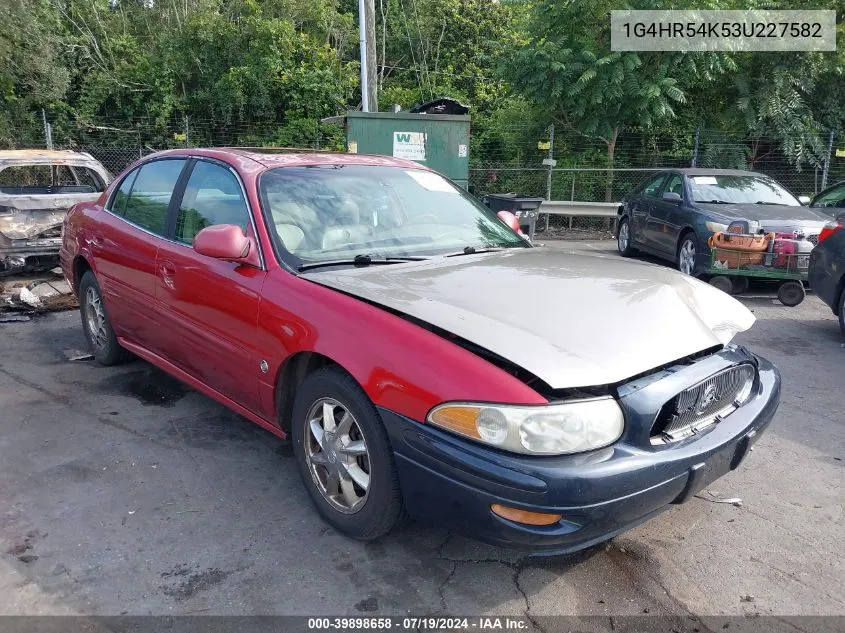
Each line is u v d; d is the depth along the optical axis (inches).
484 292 110.7
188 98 723.4
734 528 122.1
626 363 95.0
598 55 539.8
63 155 344.8
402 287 112.2
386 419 98.0
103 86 703.7
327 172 147.6
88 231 187.5
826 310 299.7
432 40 859.4
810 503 131.6
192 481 134.3
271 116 716.0
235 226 125.6
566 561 111.2
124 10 841.5
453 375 92.4
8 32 642.2
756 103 564.7
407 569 107.7
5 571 104.5
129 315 169.9
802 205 352.8
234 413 168.4
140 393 181.0
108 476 135.3
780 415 175.6
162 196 162.2
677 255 353.4
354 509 110.9
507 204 362.3
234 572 105.7
